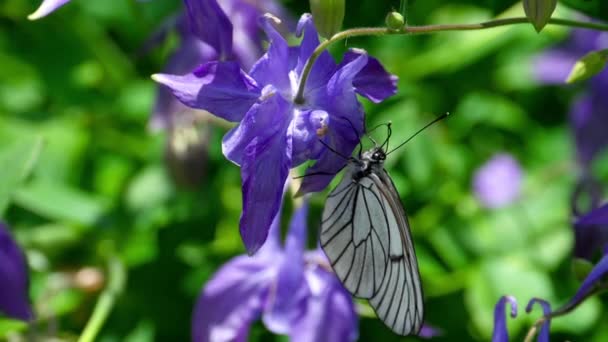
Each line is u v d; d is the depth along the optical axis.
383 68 0.41
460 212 0.59
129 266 0.57
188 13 0.41
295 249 0.49
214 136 0.59
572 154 0.59
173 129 0.55
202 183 0.56
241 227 0.40
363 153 0.44
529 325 0.56
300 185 0.41
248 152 0.40
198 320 0.50
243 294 0.49
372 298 0.45
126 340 0.57
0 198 0.49
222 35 0.41
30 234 0.57
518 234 0.58
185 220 0.58
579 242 0.46
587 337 0.56
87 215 0.57
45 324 0.54
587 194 0.58
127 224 0.58
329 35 0.40
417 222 0.58
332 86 0.40
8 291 0.47
